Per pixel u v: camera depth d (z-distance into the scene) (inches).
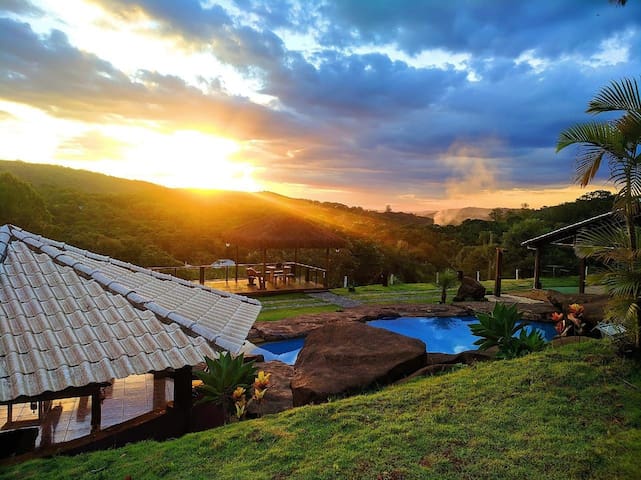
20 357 188.2
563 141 254.8
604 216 652.1
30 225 1168.8
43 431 241.1
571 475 140.9
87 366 189.2
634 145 237.0
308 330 516.7
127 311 239.9
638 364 224.5
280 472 149.6
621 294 237.6
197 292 343.0
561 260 1236.5
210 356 229.8
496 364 256.7
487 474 142.9
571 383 211.9
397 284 929.5
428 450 159.5
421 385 236.8
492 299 717.9
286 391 301.6
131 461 171.0
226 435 186.1
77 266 268.5
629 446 155.8
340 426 183.9
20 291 235.0
